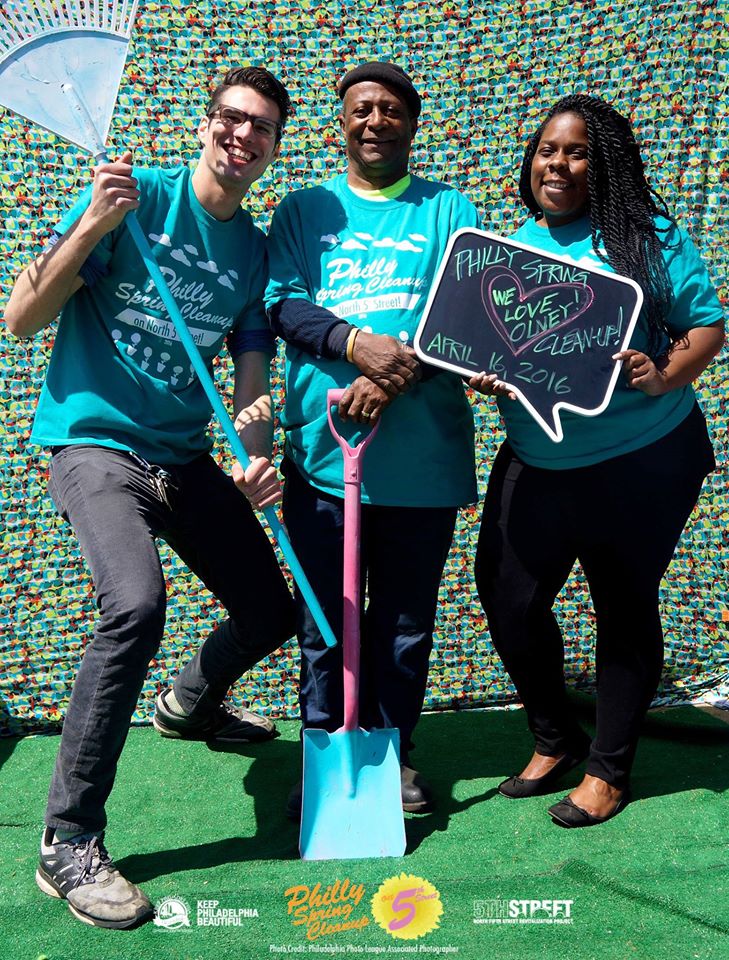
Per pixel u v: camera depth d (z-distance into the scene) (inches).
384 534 113.1
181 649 143.0
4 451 138.4
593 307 104.1
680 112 139.5
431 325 106.0
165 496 107.8
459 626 145.7
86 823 98.4
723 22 138.3
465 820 113.1
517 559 112.0
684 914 93.0
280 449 145.6
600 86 140.6
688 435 110.1
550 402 104.3
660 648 112.7
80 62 104.8
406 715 114.4
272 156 109.2
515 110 141.4
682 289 107.3
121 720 97.4
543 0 140.4
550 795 118.5
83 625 140.9
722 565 143.4
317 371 110.7
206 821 115.1
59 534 140.1
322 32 140.3
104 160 104.6
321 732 109.5
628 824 110.2
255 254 113.9
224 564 114.4
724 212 139.9
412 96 110.0
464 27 140.6
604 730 112.3
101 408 106.0
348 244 110.8
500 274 105.9
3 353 137.8
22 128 136.3
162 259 107.7
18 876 104.0
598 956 88.4
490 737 136.7
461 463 114.4
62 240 102.1
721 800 115.0
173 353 109.5
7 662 139.3
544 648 115.5
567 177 106.8
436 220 112.1
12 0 103.0
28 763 130.6
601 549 110.0
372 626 115.3
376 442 110.7
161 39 138.6
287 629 118.5
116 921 93.9
